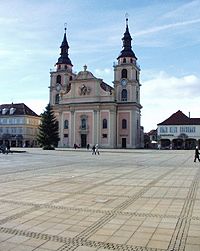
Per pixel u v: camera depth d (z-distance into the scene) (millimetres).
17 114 108562
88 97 85250
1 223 7512
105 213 8539
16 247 5953
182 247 5984
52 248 5906
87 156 41000
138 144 86938
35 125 113125
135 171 20188
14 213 8469
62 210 8852
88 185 13594
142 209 9031
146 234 6750
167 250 5836
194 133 86438
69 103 86938
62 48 94688
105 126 83375
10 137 107812
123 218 8031
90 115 84812
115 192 11828
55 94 93062
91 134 84438
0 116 110625
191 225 7406
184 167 23672
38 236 6594
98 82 84688
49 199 10375
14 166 23656
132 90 83938
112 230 7027
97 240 6367
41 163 27062
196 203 9875
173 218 8047
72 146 86250
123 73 84750
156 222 7676
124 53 85438
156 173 18922
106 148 81500
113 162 29172
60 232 6871
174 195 11281
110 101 82812
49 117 73688
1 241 6270
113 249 5875
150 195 11250
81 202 9938
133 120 83062
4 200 10180
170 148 86062
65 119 87938
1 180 15195
